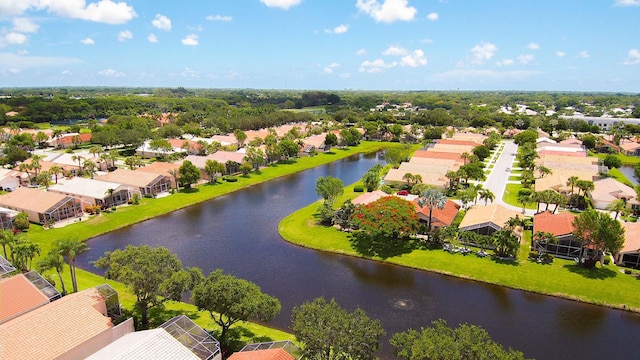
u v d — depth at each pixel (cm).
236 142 18712
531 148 15075
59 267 5144
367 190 11025
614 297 5509
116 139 17012
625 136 19700
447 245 7156
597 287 5734
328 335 3494
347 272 6488
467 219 7781
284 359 3531
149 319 4894
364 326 3591
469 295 5747
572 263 6456
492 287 5956
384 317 5200
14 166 13525
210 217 9256
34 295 4519
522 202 9031
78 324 3916
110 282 5984
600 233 6019
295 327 3666
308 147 17350
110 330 4028
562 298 5612
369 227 7031
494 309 5381
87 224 8469
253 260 6938
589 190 9712
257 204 10294
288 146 15512
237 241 7800
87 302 4284
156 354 3341
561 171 11869
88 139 18888
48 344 3603
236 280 4306
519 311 5322
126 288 4925
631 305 5338
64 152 16500
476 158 14000
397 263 6738
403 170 12269
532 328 4953
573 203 9588
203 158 13950
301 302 5562
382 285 6053
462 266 6481
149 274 4331
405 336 3512
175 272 4453
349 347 3441
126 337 3738
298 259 6988
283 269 6600
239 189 11812
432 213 7931
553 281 5941
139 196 10331
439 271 6425
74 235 7900
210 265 6731
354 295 5762
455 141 18362
